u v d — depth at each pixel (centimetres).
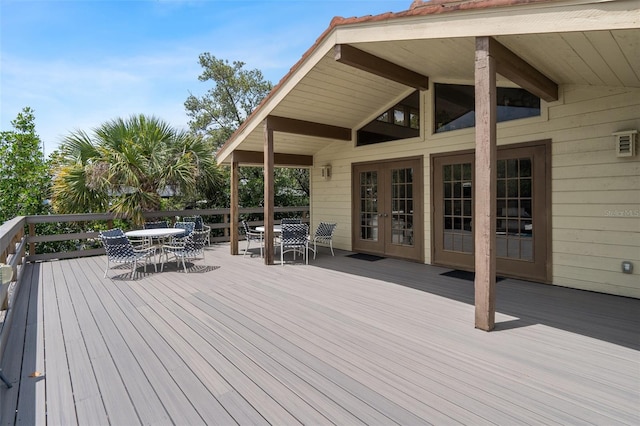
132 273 538
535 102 466
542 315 346
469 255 546
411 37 354
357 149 723
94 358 267
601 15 234
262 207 1031
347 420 189
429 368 244
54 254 688
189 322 339
